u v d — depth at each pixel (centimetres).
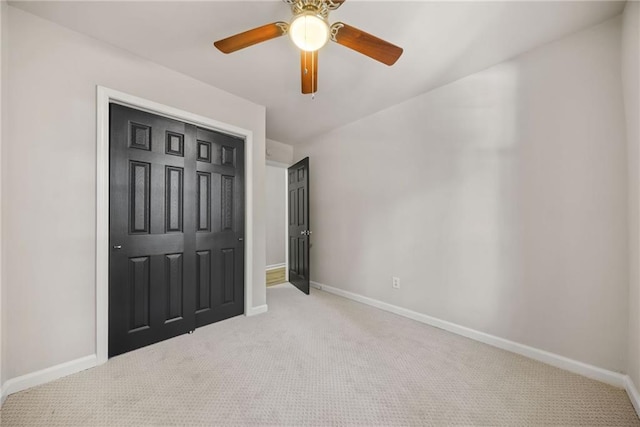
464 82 225
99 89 179
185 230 228
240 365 178
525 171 192
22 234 150
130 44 185
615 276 158
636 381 141
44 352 157
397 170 278
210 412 135
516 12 153
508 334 199
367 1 145
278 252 564
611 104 159
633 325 145
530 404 142
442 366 177
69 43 168
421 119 257
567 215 174
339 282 345
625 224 154
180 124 225
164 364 178
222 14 157
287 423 129
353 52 192
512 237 198
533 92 188
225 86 243
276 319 260
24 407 137
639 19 133
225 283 258
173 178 221
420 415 134
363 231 313
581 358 169
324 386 156
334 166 353
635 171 142
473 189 219
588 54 166
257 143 279
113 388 153
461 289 226
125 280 194
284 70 217
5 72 145
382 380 162
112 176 188
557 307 178
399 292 275
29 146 153
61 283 163
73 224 168
